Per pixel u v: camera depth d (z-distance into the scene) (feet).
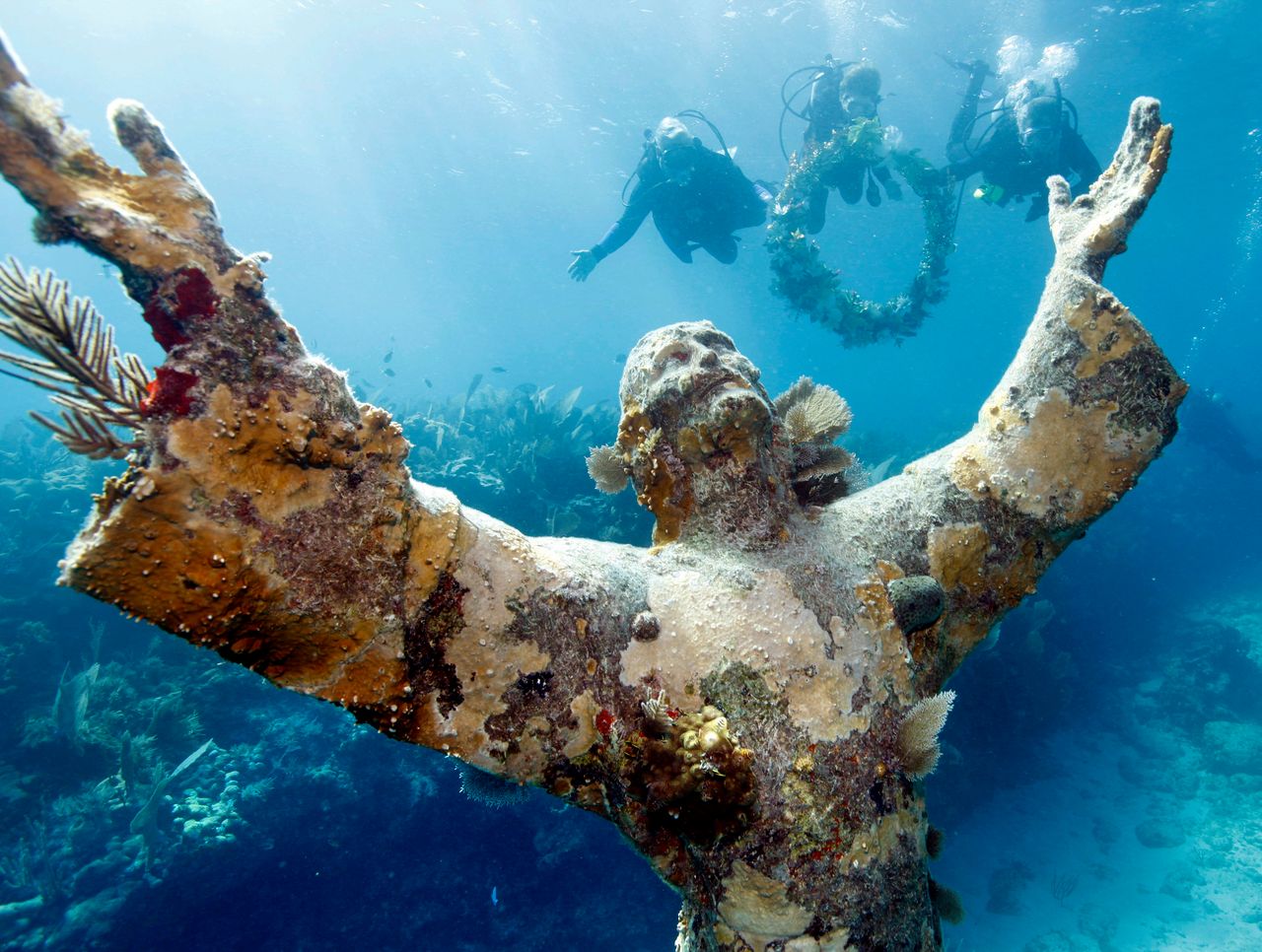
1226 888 29.76
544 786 5.98
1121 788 35.88
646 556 7.10
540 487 30.73
